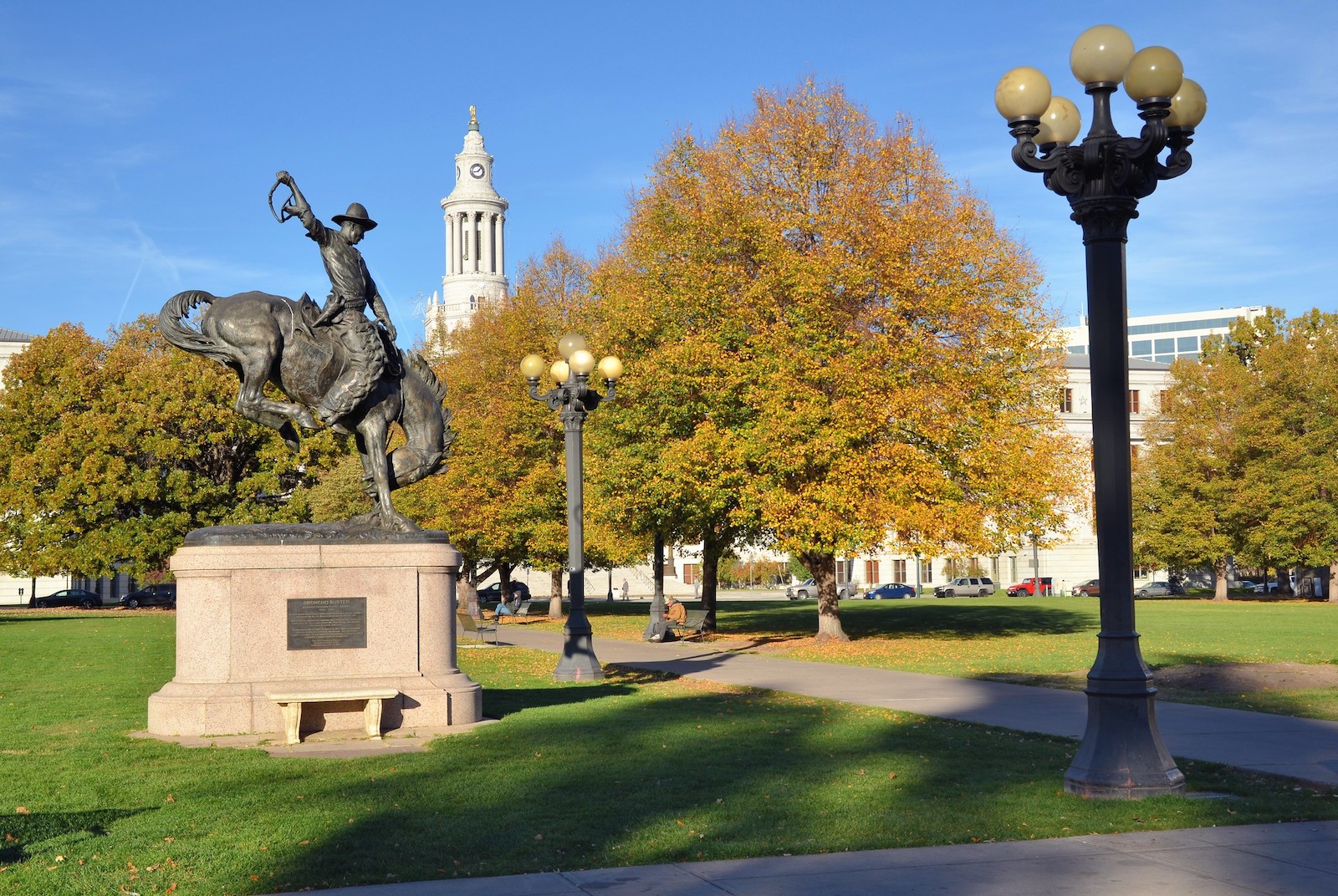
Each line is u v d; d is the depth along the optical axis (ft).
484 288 389.60
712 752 41.63
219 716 45.16
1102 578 34.58
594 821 30.50
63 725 48.70
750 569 319.47
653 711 54.19
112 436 173.27
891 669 78.69
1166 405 218.18
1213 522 205.87
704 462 98.32
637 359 107.34
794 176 103.30
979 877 25.27
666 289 107.04
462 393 157.79
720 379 98.43
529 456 149.79
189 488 176.24
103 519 176.96
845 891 24.17
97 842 27.99
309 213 48.55
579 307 144.56
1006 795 33.78
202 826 29.76
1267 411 201.57
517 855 27.07
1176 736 46.06
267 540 47.47
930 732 47.11
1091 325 34.71
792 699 60.34
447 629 49.39
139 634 106.52
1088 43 34.09
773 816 31.12
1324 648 90.94
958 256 96.32
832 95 103.96
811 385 95.20
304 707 45.44
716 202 101.45
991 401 100.94
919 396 92.32
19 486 174.29
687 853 27.27
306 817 30.76
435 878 25.23
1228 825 30.22
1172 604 185.98
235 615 46.21
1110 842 28.43
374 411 50.60
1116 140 34.01
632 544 123.54
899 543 99.71
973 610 163.02
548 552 146.10
